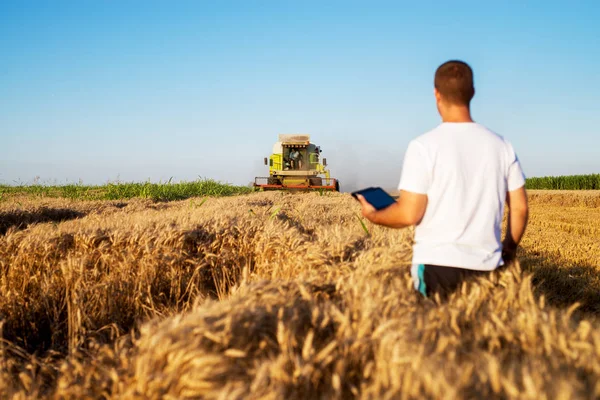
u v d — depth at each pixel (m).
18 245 5.52
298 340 2.34
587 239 11.17
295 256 4.98
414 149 2.87
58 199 16.22
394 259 3.51
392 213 2.89
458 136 2.86
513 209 3.03
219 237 5.76
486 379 1.73
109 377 2.51
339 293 2.97
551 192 29.94
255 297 2.81
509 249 3.12
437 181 2.83
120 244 5.57
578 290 6.11
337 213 9.69
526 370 1.74
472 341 2.23
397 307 2.51
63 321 4.74
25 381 2.89
